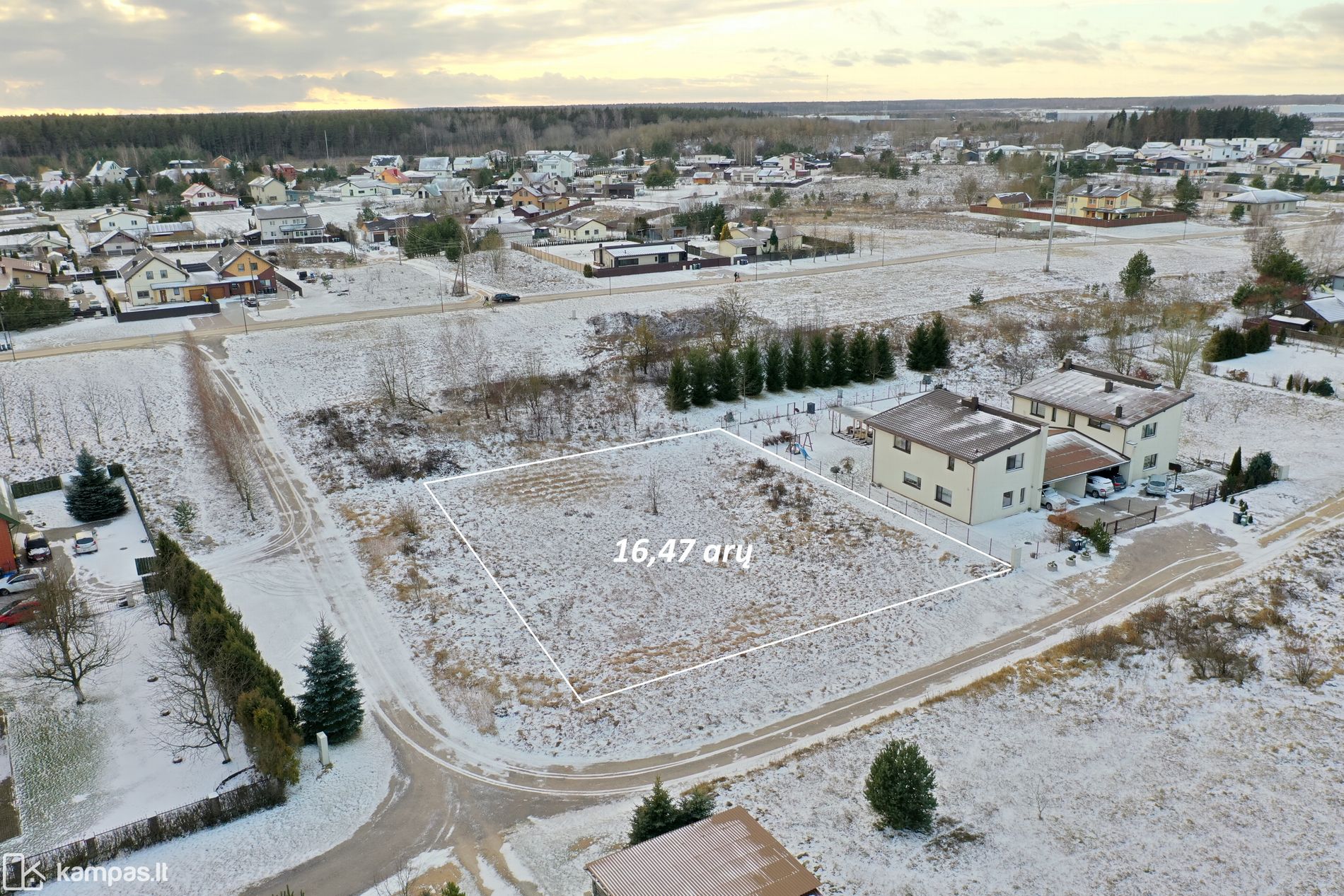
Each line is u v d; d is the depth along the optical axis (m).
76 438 67.19
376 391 76.25
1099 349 88.06
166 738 36.94
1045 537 51.41
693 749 35.94
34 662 41.50
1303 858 29.72
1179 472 59.75
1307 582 46.25
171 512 57.81
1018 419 54.62
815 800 32.59
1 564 49.09
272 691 35.59
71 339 87.56
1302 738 35.50
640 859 25.30
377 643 43.88
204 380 77.69
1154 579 46.94
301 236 144.00
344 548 53.16
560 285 110.50
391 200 190.38
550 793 33.62
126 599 47.41
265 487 61.09
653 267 116.69
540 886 29.00
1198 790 32.94
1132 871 29.33
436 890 28.91
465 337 88.56
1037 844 30.47
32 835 31.78
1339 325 87.88
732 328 86.69
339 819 32.25
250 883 29.27
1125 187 182.38
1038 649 41.62
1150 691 38.62
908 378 81.19
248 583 49.31
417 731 37.47
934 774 33.53
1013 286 109.06
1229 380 78.06
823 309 99.19
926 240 138.25
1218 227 146.75
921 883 28.81
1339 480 58.00
